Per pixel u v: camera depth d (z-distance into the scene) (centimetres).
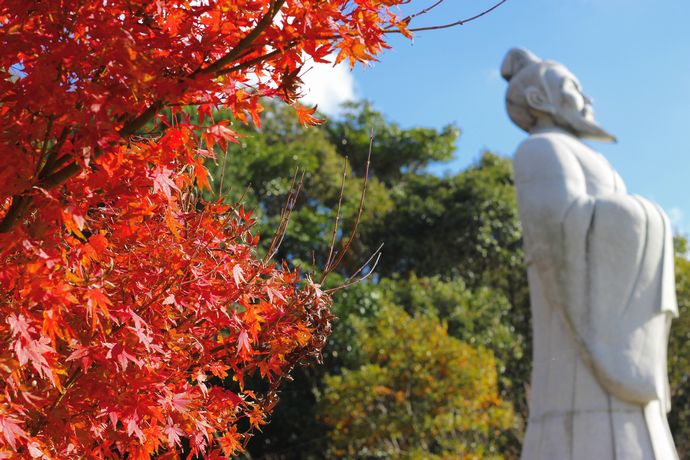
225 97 361
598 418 946
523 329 2592
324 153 2466
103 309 331
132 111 346
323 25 336
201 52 345
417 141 3005
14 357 330
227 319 413
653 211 1010
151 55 345
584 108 1143
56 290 321
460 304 2355
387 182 3041
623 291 979
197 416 423
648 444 938
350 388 1792
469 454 1756
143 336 353
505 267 2708
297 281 457
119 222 386
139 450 400
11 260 344
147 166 364
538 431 986
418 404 1802
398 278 2667
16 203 345
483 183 2728
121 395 371
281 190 2289
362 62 350
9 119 337
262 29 335
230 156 1955
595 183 1031
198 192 456
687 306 2238
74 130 338
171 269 395
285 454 2006
